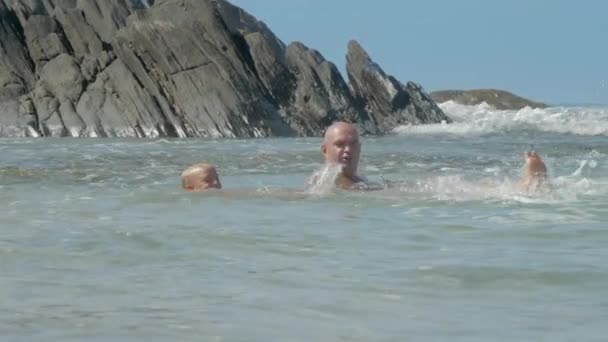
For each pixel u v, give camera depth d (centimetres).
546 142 3456
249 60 4591
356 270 831
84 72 4400
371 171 2059
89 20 4681
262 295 732
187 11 4447
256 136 4228
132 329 630
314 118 4506
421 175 1938
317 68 4678
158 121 4206
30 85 4475
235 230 1064
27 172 1944
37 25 4609
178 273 821
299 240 997
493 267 832
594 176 1747
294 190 1418
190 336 614
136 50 4372
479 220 1124
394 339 610
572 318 658
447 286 763
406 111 4897
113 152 2833
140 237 1014
